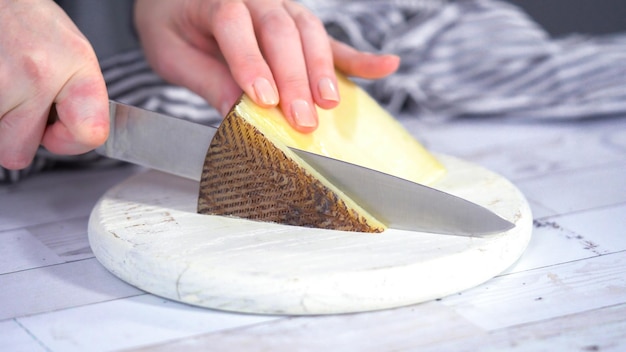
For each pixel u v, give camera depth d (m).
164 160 0.60
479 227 0.55
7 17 0.57
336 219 0.57
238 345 0.50
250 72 0.59
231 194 0.58
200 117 0.77
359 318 0.52
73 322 0.53
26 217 0.66
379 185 0.56
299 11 0.65
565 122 0.82
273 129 0.58
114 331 0.52
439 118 0.84
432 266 0.53
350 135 0.61
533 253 0.59
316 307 0.52
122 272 0.55
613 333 0.51
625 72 0.83
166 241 0.55
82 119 0.57
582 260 0.58
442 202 0.56
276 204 0.57
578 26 1.17
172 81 0.71
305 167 0.57
